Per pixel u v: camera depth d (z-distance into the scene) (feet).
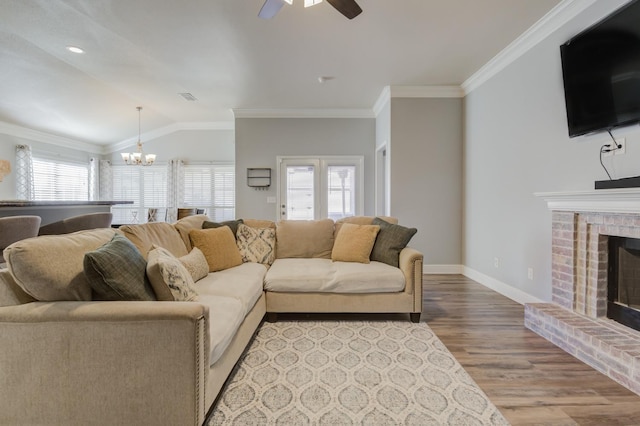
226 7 8.28
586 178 7.72
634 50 6.29
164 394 4.00
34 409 4.06
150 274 4.90
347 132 17.94
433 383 5.75
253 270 8.71
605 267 7.18
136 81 13.65
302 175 18.07
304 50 10.68
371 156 17.98
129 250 5.04
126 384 4.01
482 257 12.55
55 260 4.25
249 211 17.97
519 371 6.14
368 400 5.26
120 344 3.99
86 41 10.27
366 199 18.04
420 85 13.88
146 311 4.00
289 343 7.39
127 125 20.70
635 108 6.33
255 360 6.59
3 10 8.69
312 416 4.88
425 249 14.34
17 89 14.57
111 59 11.53
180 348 3.99
